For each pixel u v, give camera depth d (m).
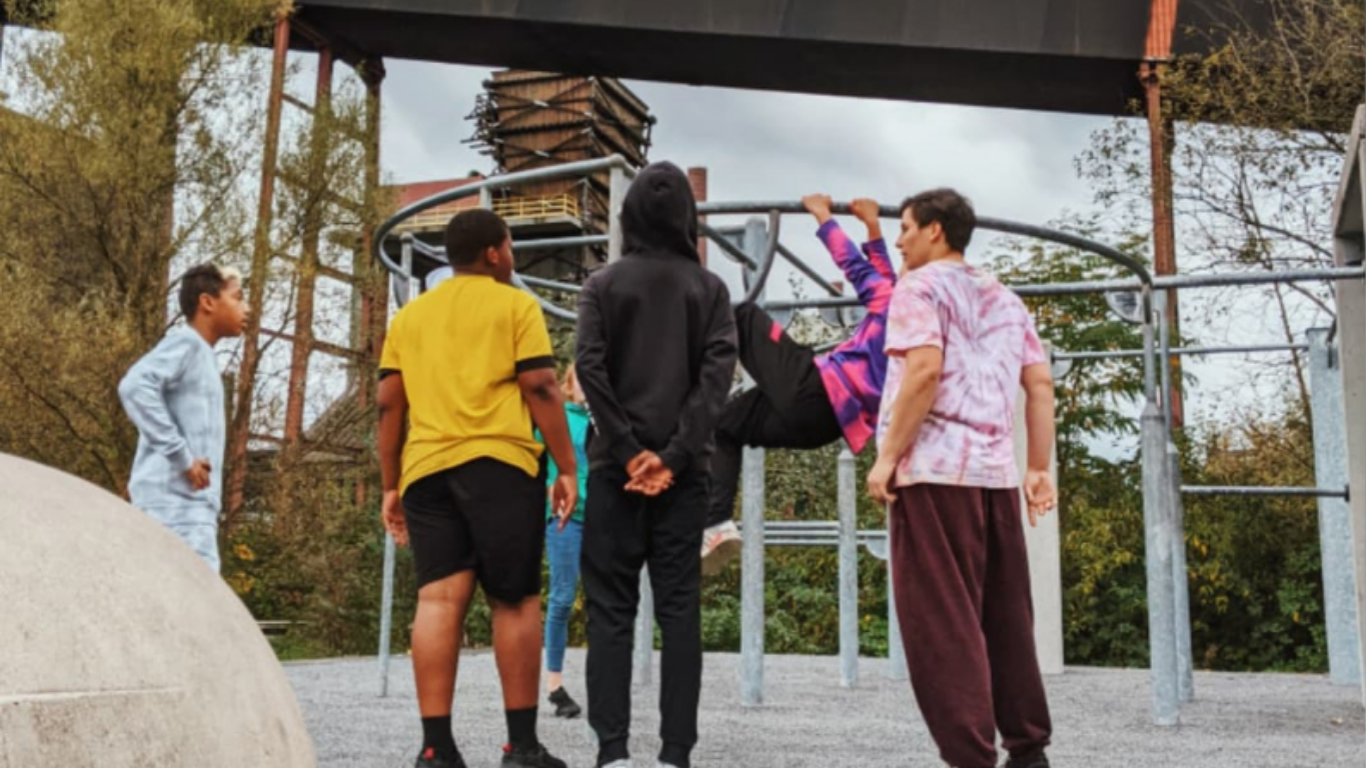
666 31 22.61
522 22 22.92
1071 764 3.38
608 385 2.62
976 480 2.50
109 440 12.95
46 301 13.46
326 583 13.76
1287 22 15.13
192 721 1.16
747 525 5.05
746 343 3.08
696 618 2.62
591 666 2.58
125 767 1.06
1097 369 12.49
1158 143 14.80
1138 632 11.55
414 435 2.85
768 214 3.47
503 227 3.02
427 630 2.79
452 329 2.87
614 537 2.62
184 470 3.66
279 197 14.52
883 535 6.91
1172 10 20.41
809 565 12.62
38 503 1.24
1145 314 4.50
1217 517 11.61
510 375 2.86
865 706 5.06
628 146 30.31
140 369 3.64
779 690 5.93
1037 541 7.66
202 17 14.06
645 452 2.56
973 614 2.44
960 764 2.37
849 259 3.17
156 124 13.31
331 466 14.62
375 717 4.33
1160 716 4.44
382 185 15.41
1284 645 11.48
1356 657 6.75
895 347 2.50
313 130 14.67
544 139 28.98
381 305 16.41
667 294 2.68
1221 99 14.11
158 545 1.34
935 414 2.51
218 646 1.26
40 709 1.01
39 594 1.11
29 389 12.77
